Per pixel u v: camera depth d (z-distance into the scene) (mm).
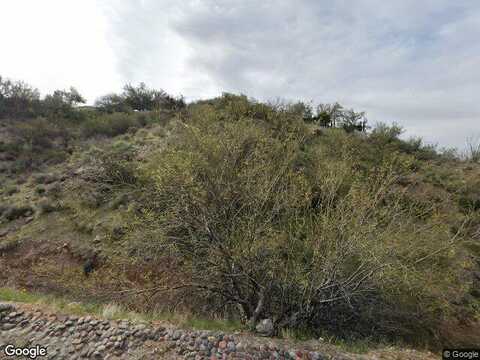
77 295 4777
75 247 6211
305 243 3787
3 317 2980
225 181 3984
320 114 14617
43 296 3965
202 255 4023
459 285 4199
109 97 22594
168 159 4285
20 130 13852
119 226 6227
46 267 5801
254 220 3584
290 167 4816
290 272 3652
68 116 17828
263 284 3639
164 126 13148
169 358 2434
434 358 3289
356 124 15039
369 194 3715
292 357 2623
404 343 3764
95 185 8320
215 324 3355
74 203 7820
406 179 5949
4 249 6484
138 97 22453
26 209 7984
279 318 3643
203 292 4250
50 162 11461
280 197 3975
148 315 3404
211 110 6836
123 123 14820
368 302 4031
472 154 11539
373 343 3537
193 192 3521
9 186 9578
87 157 10727
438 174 8250
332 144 7754
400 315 4055
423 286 3514
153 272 4938
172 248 3961
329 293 3793
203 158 3945
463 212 5344
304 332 3525
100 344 2570
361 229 3189
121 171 7855
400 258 3592
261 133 5184
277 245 3506
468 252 4457
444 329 4105
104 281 4922
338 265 3322
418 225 3805
